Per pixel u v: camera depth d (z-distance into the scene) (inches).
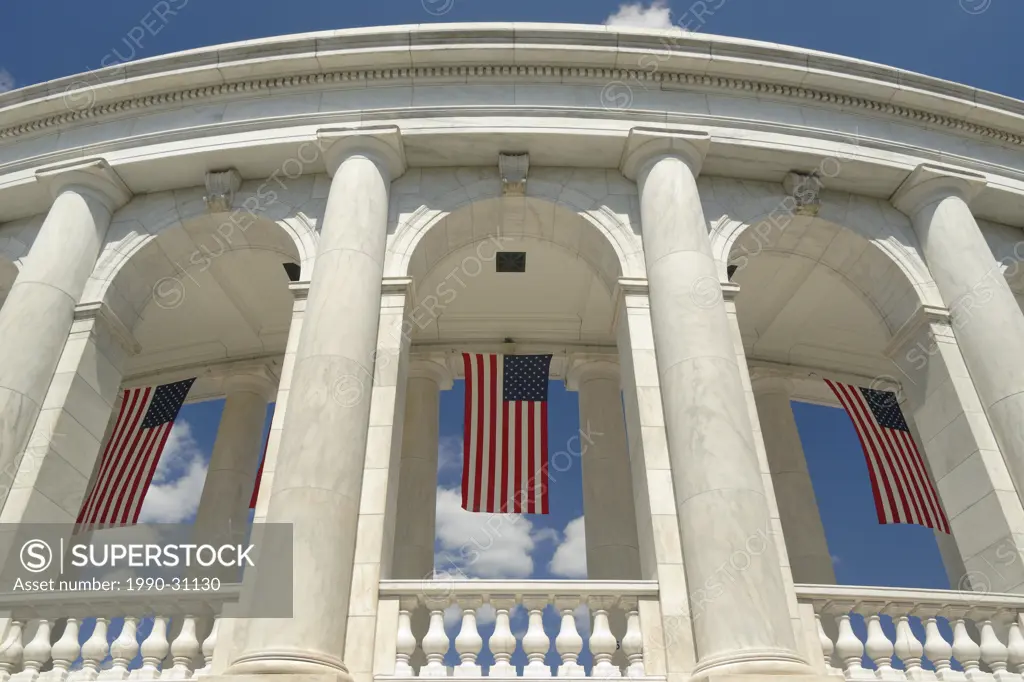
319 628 490.6
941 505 872.9
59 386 692.7
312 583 503.2
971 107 863.1
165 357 1109.1
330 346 611.8
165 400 951.0
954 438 707.4
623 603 541.3
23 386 668.7
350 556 538.6
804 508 1001.5
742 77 827.4
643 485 606.9
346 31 807.1
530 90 807.1
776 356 1112.8
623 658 744.3
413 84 813.9
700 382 600.4
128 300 792.3
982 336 722.8
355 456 574.9
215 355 1111.0
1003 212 885.2
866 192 839.1
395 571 872.9
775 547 555.5
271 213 774.5
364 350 628.7
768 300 1002.1
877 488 874.8
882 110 861.2
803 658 507.8
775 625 496.1
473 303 999.6
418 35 800.3
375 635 516.7
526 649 509.4
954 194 819.4
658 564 553.9
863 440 914.1
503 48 796.6
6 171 838.5
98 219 792.3
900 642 532.7
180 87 832.3
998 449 681.0
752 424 642.2
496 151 782.5
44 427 668.1
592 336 1047.6
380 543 553.6
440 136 768.3
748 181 820.6
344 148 764.6
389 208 757.3
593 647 514.0
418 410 1001.5
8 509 622.5
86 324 730.8
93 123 853.2
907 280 784.9
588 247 786.8
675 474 583.5
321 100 809.5
